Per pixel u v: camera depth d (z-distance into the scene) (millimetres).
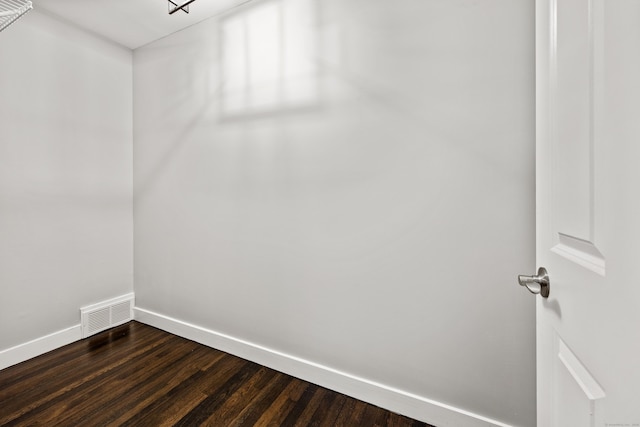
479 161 1235
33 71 1917
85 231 2207
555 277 665
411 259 1386
